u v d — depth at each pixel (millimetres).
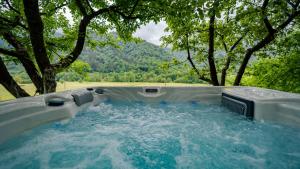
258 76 7211
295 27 5359
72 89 3123
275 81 6719
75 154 1729
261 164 1577
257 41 5301
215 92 3717
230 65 6309
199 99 3760
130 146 1946
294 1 4398
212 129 2438
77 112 2682
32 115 1905
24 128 1770
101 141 2043
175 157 1724
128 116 3020
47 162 1565
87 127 2465
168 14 3740
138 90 3902
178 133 2314
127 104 3732
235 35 5961
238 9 4777
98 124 2596
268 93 2848
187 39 6129
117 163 1608
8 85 3801
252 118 2529
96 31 5551
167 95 3861
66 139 2057
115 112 3227
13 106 1777
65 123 2322
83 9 3898
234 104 2979
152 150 1861
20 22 3926
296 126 2094
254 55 5871
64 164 1555
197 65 6535
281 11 4090
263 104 2441
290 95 2588
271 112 2406
